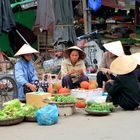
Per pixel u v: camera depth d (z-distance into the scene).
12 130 6.92
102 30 14.11
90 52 12.63
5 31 12.46
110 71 9.13
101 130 6.79
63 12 12.89
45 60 13.40
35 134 6.59
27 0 13.34
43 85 9.39
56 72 12.12
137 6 14.04
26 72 9.57
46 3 12.44
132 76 8.50
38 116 7.28
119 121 7.44
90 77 11.42
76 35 14.06
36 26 12.95
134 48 13.65
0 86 10.73
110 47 10.00
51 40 13.82
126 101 8.41
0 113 7.43
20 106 7.80
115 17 14.17
